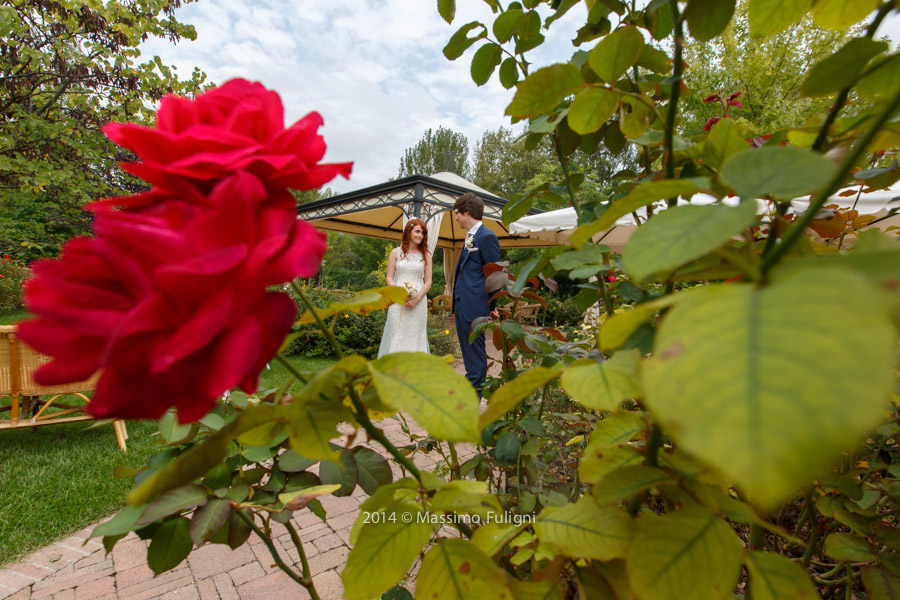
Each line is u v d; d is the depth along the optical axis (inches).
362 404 15.5
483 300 137.4
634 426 19.6
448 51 32.5
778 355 5.9
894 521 41.0
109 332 9.9
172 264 10.4
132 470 32.2
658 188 10.8
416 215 316.8
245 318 10.5
